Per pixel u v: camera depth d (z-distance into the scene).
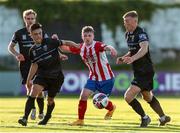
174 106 52.91
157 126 28.23
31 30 26.84
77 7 99.31
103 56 29.66
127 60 26.61
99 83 29.67
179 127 27.77
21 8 96.75
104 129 25.38
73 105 54.22
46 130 24.33
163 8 100.56
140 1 101.56
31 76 28.05
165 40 99.69
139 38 27.52
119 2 101.69
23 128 25.36
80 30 99.25
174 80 82.00
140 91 27.83
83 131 23.94
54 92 27.77
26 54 33.88
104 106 29.62
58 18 99.00
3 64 93.50
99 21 100.19
